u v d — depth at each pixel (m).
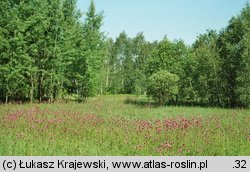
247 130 16.73
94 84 42.47
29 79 36.59
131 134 14.34
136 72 79.81
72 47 38.41
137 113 26.09
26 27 32.16
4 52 31.22
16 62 31.44
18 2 32.41
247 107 37.59
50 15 35.84
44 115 20.11
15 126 15.48
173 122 17.81
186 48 49.53
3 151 10.96
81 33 40.91
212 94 43.69
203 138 13.80
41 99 38.56
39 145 11.98
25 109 23.56
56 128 15.44
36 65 35.69
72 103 34.34
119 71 85.12
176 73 47.25
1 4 31.08
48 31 35.91
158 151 11.94
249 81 36.97
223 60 43.22
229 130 16.52
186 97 47.50
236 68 41.06
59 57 35.66
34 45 33.00
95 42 41.72
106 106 31.55
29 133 14.00
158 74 40.31
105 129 15.20
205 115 25.33
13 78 32.72
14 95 37.97
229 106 41.16
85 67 40.88
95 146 12.38
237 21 42.59
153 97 40.38
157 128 15.66
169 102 46.69
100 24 42.28
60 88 41.62
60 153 11.10
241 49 39.97
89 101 39.69
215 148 12.29
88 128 15.55
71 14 39.59
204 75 43.53
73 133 14.45
